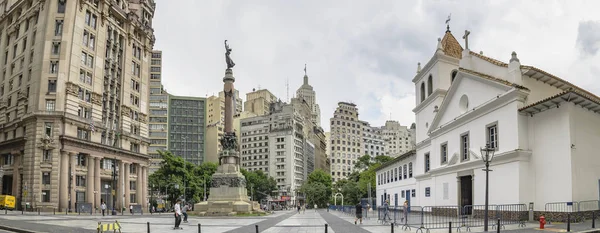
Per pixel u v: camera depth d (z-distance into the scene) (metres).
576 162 25.38
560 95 25.31
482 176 31.66
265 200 128.00
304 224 30.72
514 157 28.12
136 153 76.56
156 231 24.95
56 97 60.94
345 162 179.00
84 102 65.44
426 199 44.31
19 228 24.78
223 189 47.88
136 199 77.50
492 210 30.00
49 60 62.03
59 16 63.69
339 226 28.12
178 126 156.12
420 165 47.03
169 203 92.50
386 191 65.50
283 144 157.75
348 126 183.50
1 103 69.38
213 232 23.81
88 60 67.31
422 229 24.03
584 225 23.00
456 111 36.59
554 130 26.59
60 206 59.19
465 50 36.66
